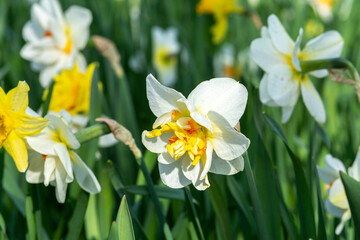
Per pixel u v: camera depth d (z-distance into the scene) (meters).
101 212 0.95
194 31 1.75
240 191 0.94
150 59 1.54
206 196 0.97
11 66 1.26
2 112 0.86
